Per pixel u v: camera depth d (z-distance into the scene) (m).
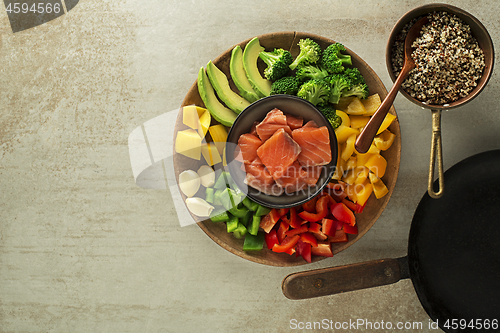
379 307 1.08
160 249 1.08
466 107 1.04
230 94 0.96
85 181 1.08
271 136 0.93
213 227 0.98
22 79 1.08
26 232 1.09
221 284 1.08
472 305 0.98
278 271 1.08
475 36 0.91
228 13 1.05
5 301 1.10
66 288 1.10
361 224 0.99
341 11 1.04
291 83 0.95
